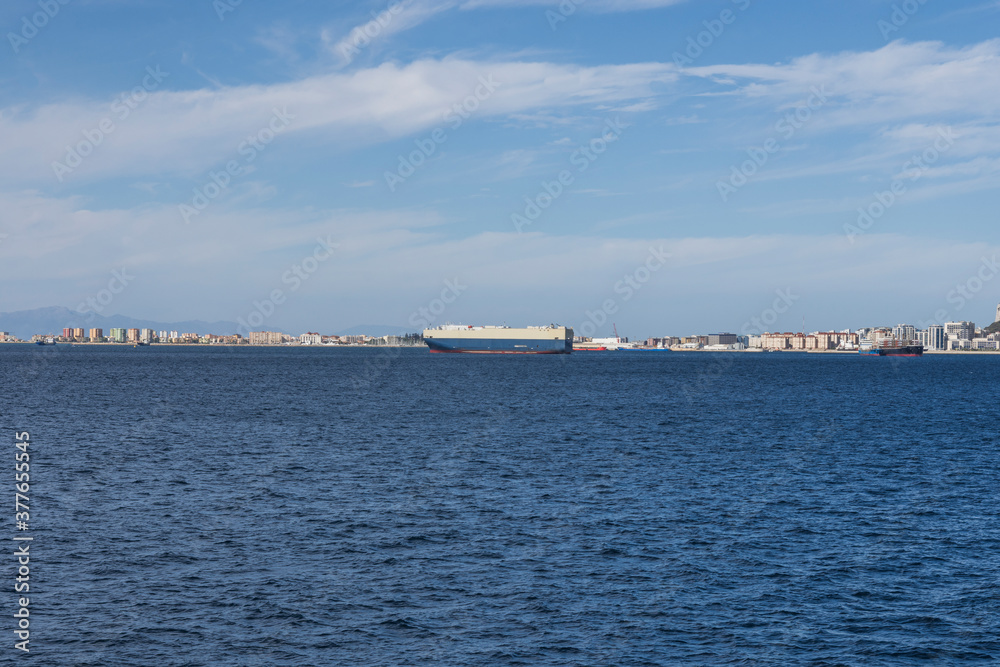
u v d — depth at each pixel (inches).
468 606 992.2
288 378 5964.6
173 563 1148.5
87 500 1537.9
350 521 1390.3
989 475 1889.8
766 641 898.7
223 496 1584.6
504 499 1578.5
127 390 4483.3
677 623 946.1
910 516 1464.1
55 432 2541.8
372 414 3221.0
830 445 2397.9
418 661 842.8
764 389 5123.0
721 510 1498.5
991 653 873.5
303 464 1968.5
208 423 2844.5
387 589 1048.8
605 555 1202.0
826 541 1288.1
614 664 839.7
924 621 957.2
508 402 3878.0
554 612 975.6
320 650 866.8
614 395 4431.6
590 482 1760.6
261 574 1104.2
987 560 1191.6
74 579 1075.9
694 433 2669.8
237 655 852.6
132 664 830.5
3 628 911.7
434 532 1323.8
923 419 3221.0
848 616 971.3
